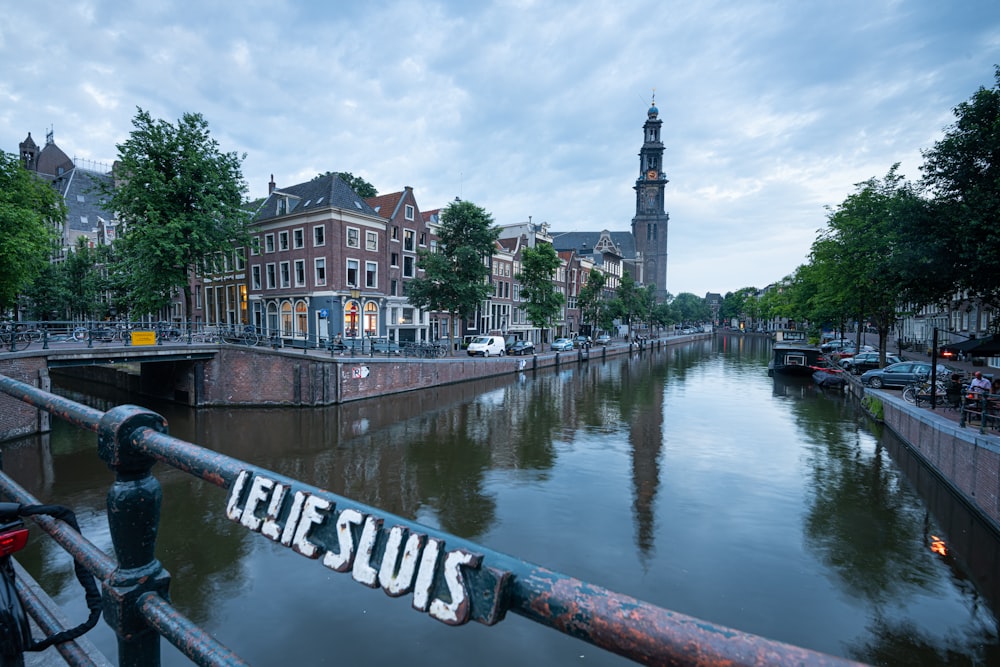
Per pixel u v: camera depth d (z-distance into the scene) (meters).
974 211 12.28
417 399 27.67
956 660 7.72
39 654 2.13
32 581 2.36
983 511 11.48
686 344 92.06
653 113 108.31
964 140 12.81
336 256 33.31
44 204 23.48
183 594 8.80
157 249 24.06
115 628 1.23
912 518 12.48
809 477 15.43
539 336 59.84
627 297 74.94
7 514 1.50
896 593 9.34
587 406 26.75
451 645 7.74
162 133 25.20
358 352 28.39
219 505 12.20
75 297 40.06
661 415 24.52
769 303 90.69
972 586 9.57
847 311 34.09
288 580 9.26
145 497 1.20
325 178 36.78
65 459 15.56
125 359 21.03
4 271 20.77
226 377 24.67
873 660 7.73
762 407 26.91
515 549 10.82
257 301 37.59
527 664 7.42
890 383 25.22
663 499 13.59
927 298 15.24
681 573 9.97
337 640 7.76
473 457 17.19
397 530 0.84
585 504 13.22
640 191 108.81
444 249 35.41
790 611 8.84
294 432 20.11
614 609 0.60
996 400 13.62
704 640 0.52
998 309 14.70
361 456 17.16
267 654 7.43
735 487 14.52
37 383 17.89
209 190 26.25
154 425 1.25
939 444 14.53
